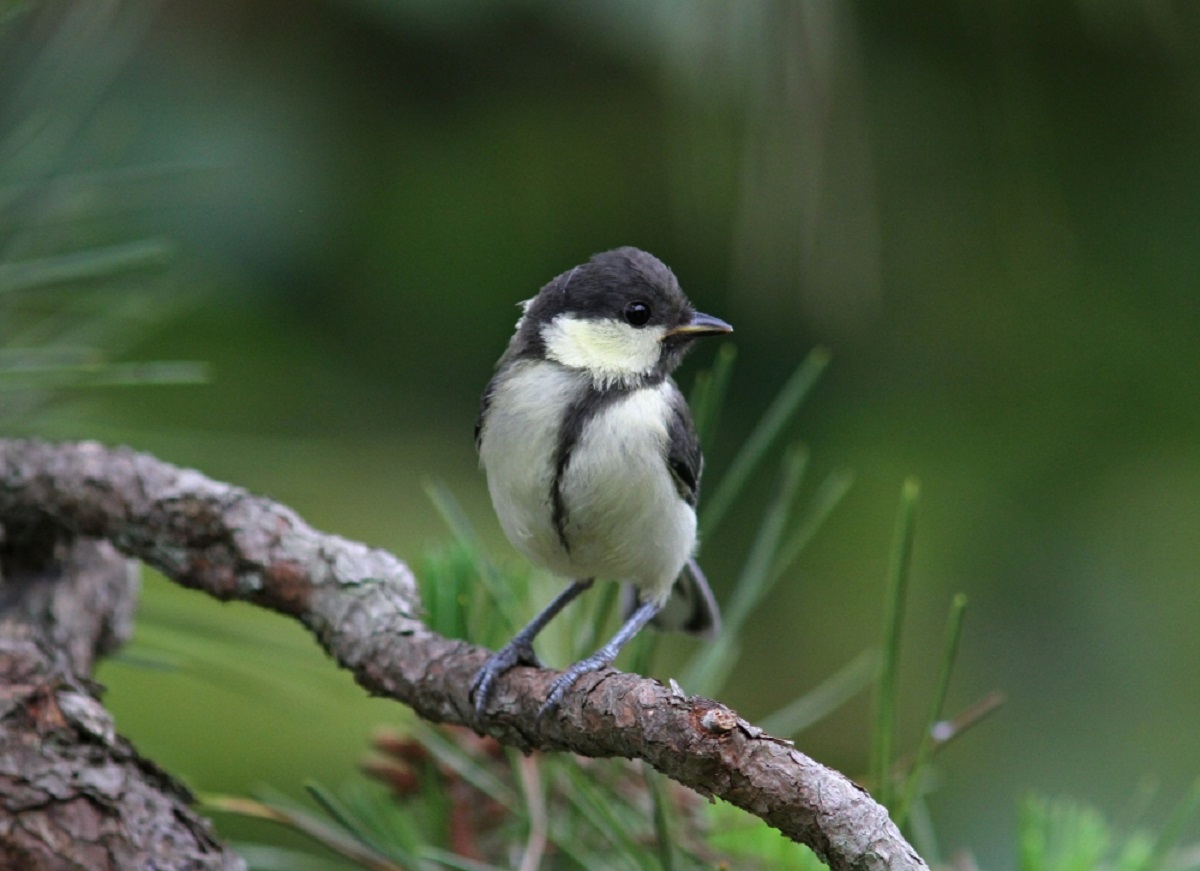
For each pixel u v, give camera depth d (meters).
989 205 9.82
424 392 10.64
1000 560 10.53
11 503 6.25
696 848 5.60
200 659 6.57
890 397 10.89
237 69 9.58
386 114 10.45
